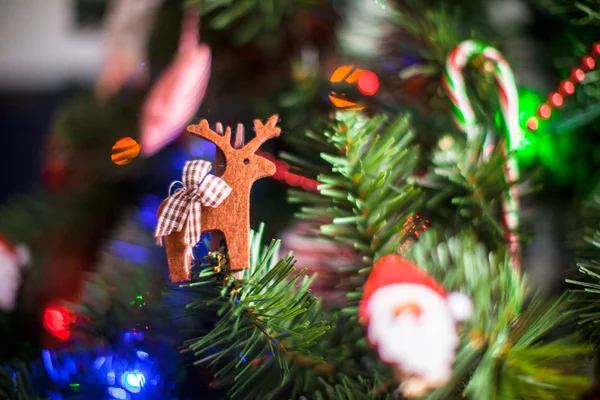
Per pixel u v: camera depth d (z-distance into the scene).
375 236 0.36
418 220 0.39
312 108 0.49
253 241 0.37
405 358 0.32
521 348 0.33
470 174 0.38
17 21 1.03
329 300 0.39
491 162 0.38
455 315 0.34
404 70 0.48
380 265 0.34
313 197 0.38
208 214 0.34
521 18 0.52
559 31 0.49
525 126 0.43
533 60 0.50
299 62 0.51
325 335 0.36
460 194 0.39
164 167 0.56
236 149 0.34
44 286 0.50
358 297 0.35
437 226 0.38
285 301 0.34
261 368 0.35
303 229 0.44
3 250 0.46
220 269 0.33
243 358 0.35
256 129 0.35
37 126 1.01
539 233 0.47
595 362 0.38
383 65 0.49
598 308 0.36
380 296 0.33
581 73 0.42
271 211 0.49
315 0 0.50
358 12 0.51
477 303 0.34
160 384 0.38
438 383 0.32
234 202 0.34
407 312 0.33
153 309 0.40
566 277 0.40
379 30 0.51
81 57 1.03
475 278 0.35
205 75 0.45
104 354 0.39
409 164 0.38
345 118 0.38
